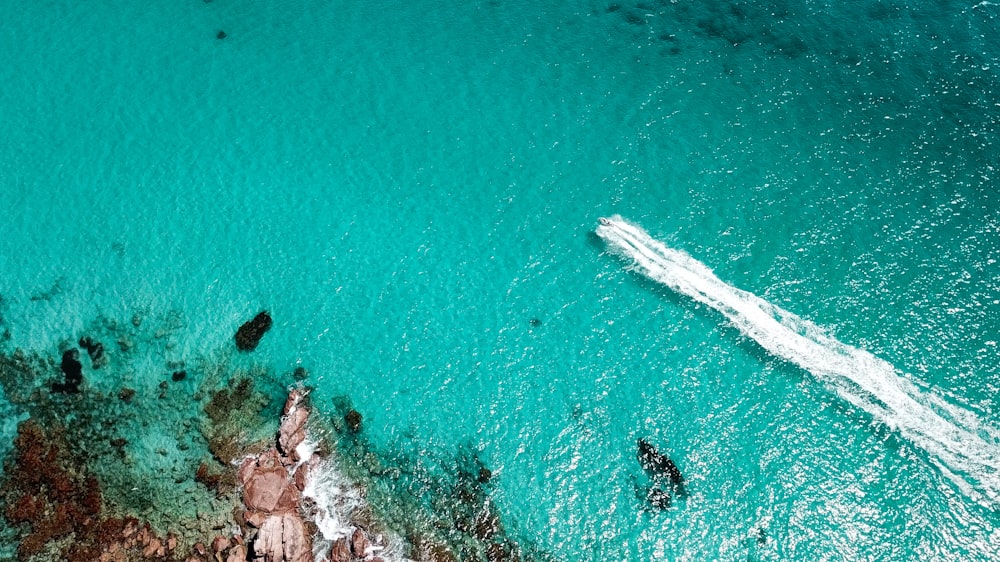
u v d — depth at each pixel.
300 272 41.06
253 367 37.19
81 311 38.59
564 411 36.81
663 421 36.53
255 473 33.09
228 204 43.88
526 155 47.31
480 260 42.31
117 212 42.97
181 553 30.80
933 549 32.84
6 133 46.62
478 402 36.91
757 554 33.06
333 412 36.06
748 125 48.41
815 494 34.38
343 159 46.62
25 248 41.12
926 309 39.47
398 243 42.81
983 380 36.84
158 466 33.28
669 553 33.06
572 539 33.28
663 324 39.69
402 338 38.88
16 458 33.25
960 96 49.22
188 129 47.47
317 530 32.19
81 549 30.69
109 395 35.50
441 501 33.78
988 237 42.03
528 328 39.62
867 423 36.03
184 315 38.81
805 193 44.72
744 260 42.09
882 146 46.66
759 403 36.94
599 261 42.25
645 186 45.66
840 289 40.59
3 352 36.84
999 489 33.66
